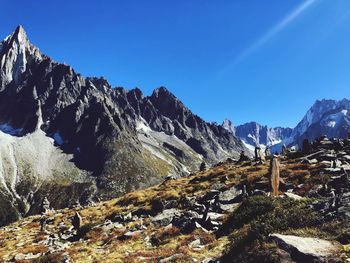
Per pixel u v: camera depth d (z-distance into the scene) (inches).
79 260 1105.4
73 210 2502.5
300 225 744.3
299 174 1531.7
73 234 1625.2
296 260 591.8
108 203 2404.0
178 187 2178.9
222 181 1935.3
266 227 741.9
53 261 1135.6
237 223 1031.0
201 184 1973.4
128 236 1317.7
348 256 567.2
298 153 2337.6
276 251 619.8
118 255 1081.4
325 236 673.0
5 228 2301.9
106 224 1647.4
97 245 1333.7
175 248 1027.9
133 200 2177.7
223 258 762.8
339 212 737.6
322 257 577.3
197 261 822.5
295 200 944.3
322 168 1553.9
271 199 1044.5
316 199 911.7
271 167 1248.2
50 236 1684.3
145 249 1113.4
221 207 1368.1
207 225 1187.3
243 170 2097.7
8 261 1298.0
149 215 1684.3
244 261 660.1
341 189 1114.7
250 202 1067.3
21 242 1665.8
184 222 1251.8
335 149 2135.8
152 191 2313.0
